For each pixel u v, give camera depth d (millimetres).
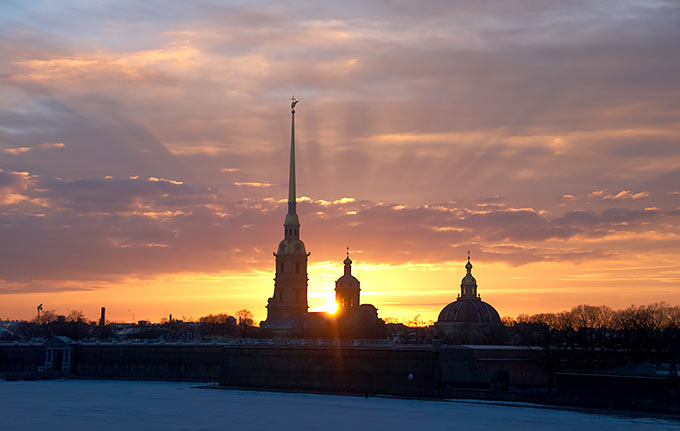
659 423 160000
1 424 163125
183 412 181500
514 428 154875
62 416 175250
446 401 199000
